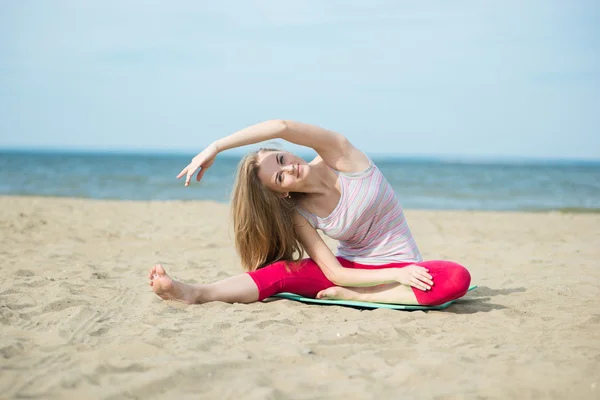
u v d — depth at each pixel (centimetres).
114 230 812
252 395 203
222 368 234
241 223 379
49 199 1384
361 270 372
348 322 326
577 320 334
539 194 2197
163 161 6788
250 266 399
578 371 232
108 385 212
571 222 1069
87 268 497
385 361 250
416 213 1253
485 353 262
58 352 252
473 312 363
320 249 382
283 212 379
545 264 578
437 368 238
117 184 2370
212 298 367
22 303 351
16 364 236
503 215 1227
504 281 477
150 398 203
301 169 364
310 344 273
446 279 348
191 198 1741
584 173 5022
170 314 330
